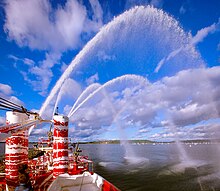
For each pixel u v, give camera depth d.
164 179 43.16
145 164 64.88
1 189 10.55
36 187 11.38
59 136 12.19
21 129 8.09
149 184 39.97
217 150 106.25
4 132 7.23
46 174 13.77
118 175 49.06
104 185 10.55
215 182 39.09
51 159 16.59
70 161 16.16
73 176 11.41
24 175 7.52
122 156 98.62
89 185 11.37
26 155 11.42
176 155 94.94
